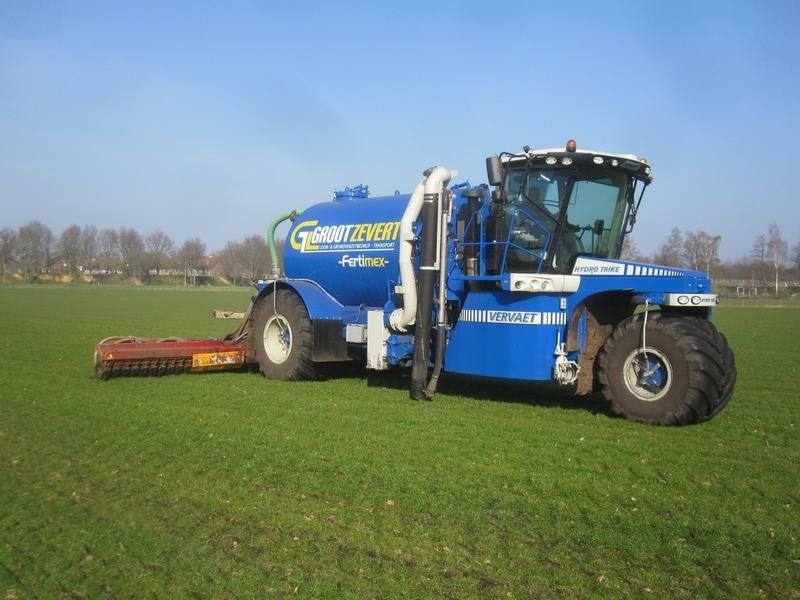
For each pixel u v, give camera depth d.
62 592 4.30
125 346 12.30
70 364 14.51
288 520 5.36
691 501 5.76
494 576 4.45
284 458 7.01
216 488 6.11
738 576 4.45
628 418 8.94
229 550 4.86
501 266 10.09
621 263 9.31
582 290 9.52
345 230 12.41
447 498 5.82
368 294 12.09
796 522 5.29
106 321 29.48
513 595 4.21
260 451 7.29
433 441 7.72
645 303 9.25
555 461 6.91
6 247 128.75
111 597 4.24
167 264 127.44
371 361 11.13
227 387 11.55
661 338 8.69
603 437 7.99
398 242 11.48
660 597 4.18
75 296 62.16
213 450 7.34
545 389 11.65
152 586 4.35
